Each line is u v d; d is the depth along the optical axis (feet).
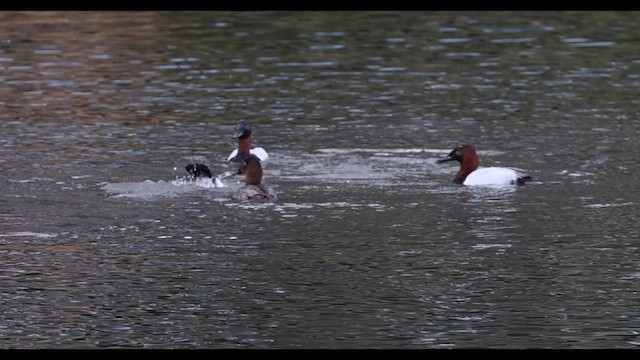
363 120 102.17
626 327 56.59
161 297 60.90
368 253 67.62
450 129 99.25
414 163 88.94
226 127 100.01
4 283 62.90
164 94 111.45
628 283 62.54
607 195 79.71
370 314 58.54
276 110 105.70
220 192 80.84
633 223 73.15
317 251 67.97
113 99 109.40
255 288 62.18
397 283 62.80
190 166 82.58
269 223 73.41
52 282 63.05
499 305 59.62
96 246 68.95
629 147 93.30
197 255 67.31
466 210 76.33
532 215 75.05
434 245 69.05
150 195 79.87
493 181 82.17
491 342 55.01
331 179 84.07
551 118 102.73
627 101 108.37
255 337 55.77
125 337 55.88
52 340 55.57
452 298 60.59
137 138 96.27
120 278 63.67
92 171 86.02
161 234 71.15
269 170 86.48
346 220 73.97
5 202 77.77
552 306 59.31
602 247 68.54
